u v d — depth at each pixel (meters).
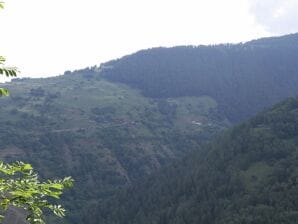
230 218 130.00
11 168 12.90
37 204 13.05
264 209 127.25
